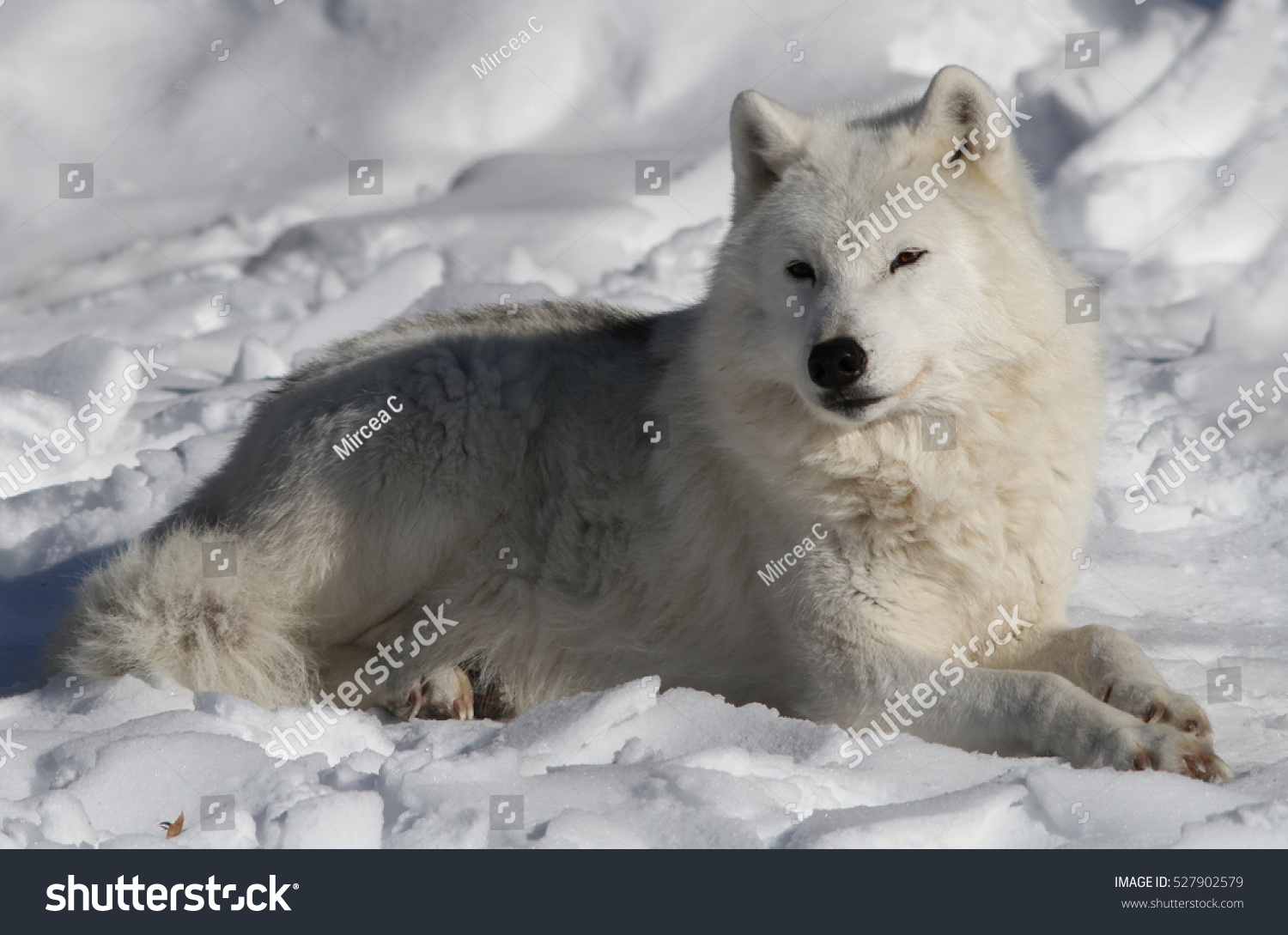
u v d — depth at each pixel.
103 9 32.41
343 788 6.79
